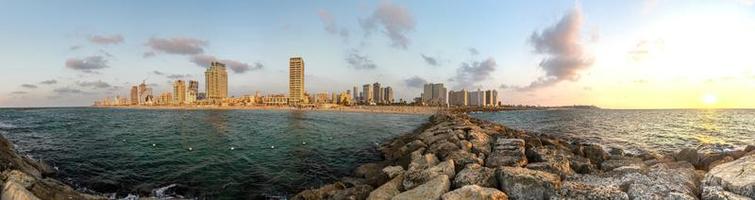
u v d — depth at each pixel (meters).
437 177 10.54
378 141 32.19
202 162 19.70
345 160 21.62
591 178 10.32
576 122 69.00
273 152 23.84
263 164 19.41
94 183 14.79
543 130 47.19
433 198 9.54
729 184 8.52
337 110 181.38
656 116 104.06
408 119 82.38
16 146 25.08
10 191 9.09
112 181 15.15
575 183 9.12
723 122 67.12
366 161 21.45
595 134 40.62
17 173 10.35
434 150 18.53
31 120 61.72
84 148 24.58
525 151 16.78
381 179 13.66
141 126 47.75
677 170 10.46
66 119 66.44
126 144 27.09
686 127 52.34
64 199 10.05
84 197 10.75
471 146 19.97
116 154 22.06
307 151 24.64
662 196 8.03
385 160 21.16
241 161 20.20
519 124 62.94
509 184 9.68
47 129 40.81
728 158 12.53
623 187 9.24
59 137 31.78
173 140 30.38
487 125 42.38
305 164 19.80
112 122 56.81
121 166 18.30
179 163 19.30
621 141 32.94
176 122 59.44
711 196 8.16
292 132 40.25
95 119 67.50
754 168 8.79
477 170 11.05
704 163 14.08
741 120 75.50
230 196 13.45
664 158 16.69
